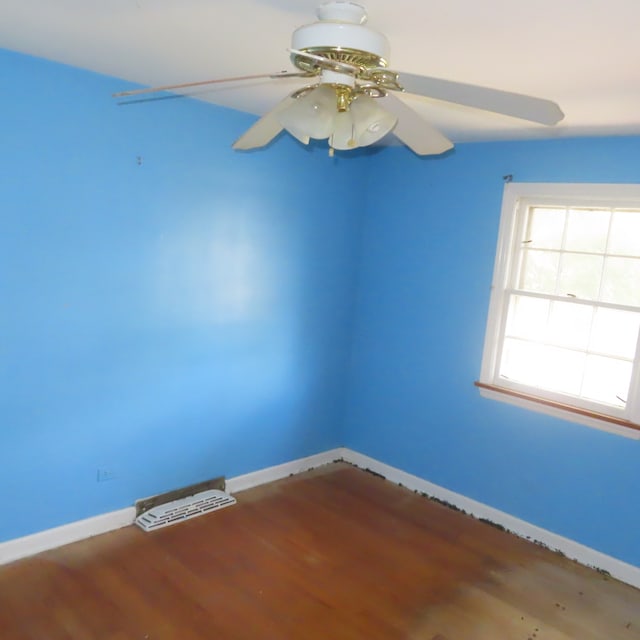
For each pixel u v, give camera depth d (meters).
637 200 2.86
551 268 3.23
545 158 3.15
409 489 3.88
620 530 2.99
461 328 3.57
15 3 1.73
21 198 2.45
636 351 2.91
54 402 2.70
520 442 3.34
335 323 4.04
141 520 3.09
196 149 3.01
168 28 1.87
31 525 2.73
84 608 2.42
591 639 2.50
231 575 2.74
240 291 3.38
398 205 3.84
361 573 2.85
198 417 3.32
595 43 1.70
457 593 2.75
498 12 1.52
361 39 1.41
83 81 2.54
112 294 2.82
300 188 3.58
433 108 2.61
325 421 4.14
